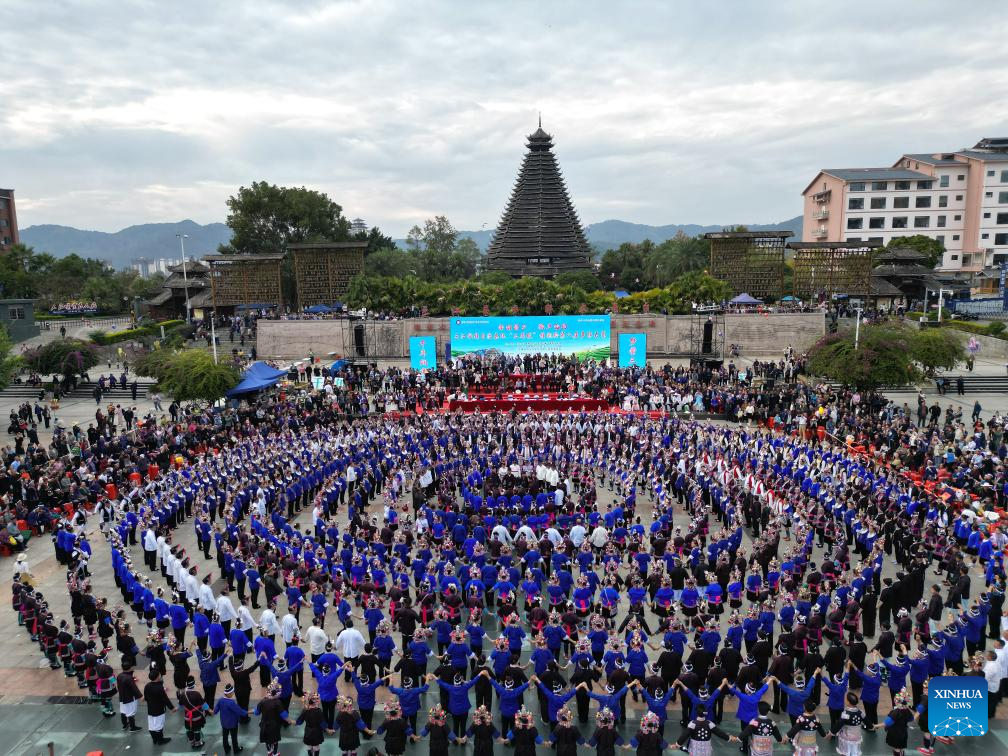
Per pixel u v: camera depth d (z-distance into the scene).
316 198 102.00
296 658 17.30
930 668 16.64
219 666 17.27
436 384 53.50
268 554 22.73
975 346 59.56
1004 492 29.34
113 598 23.58
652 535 25.66
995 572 20.98
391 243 117.50
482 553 22.62
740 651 18.06
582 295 69.06
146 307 99.56
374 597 19.48
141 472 34.31
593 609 20.61
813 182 122.69
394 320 67.38
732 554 24.00
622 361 60.59
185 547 28.00
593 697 15.22
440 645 18.97
